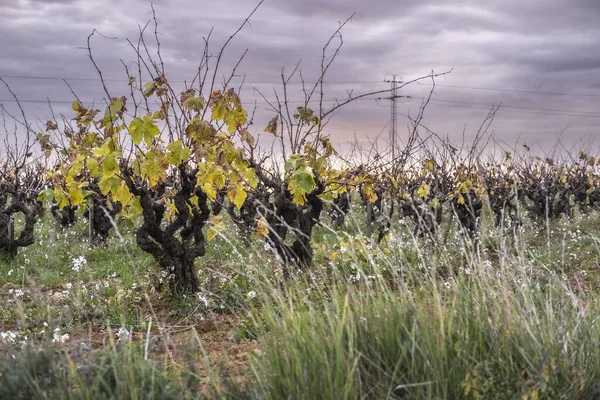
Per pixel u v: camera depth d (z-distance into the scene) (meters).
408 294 4.19
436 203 10.97
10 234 11.25
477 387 3.23
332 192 8.75
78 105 7.64
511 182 14.86
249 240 10.41
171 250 7.78
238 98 7.07
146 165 6.77
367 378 3.43
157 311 7.38
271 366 3.56
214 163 6.96
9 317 6.76
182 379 3.71
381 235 10.59
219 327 6.61
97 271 9.77
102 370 3.48
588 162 18.64
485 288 4.33
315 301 6.14
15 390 3.26
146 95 7.16
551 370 3.47
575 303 4.32
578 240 11.88
